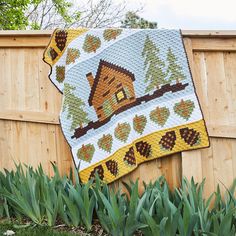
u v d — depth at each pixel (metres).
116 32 3.65
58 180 3.57
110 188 3.68
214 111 3.54
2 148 4.27
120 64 3.62
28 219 3.68
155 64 3.58
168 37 3.56
